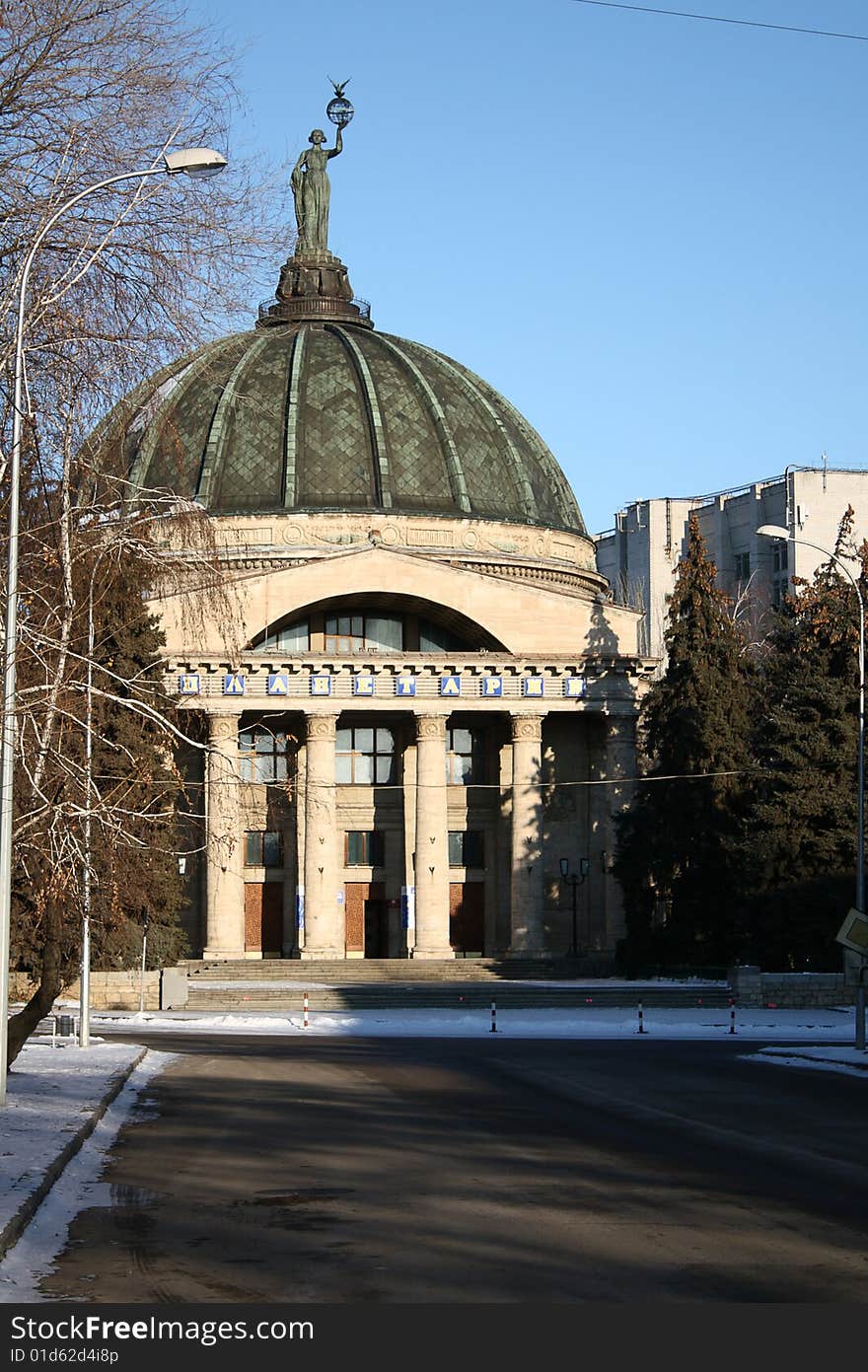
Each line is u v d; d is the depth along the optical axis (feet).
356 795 283.79
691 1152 82.89
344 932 282.97
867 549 281.74
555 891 285.43
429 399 307.37
